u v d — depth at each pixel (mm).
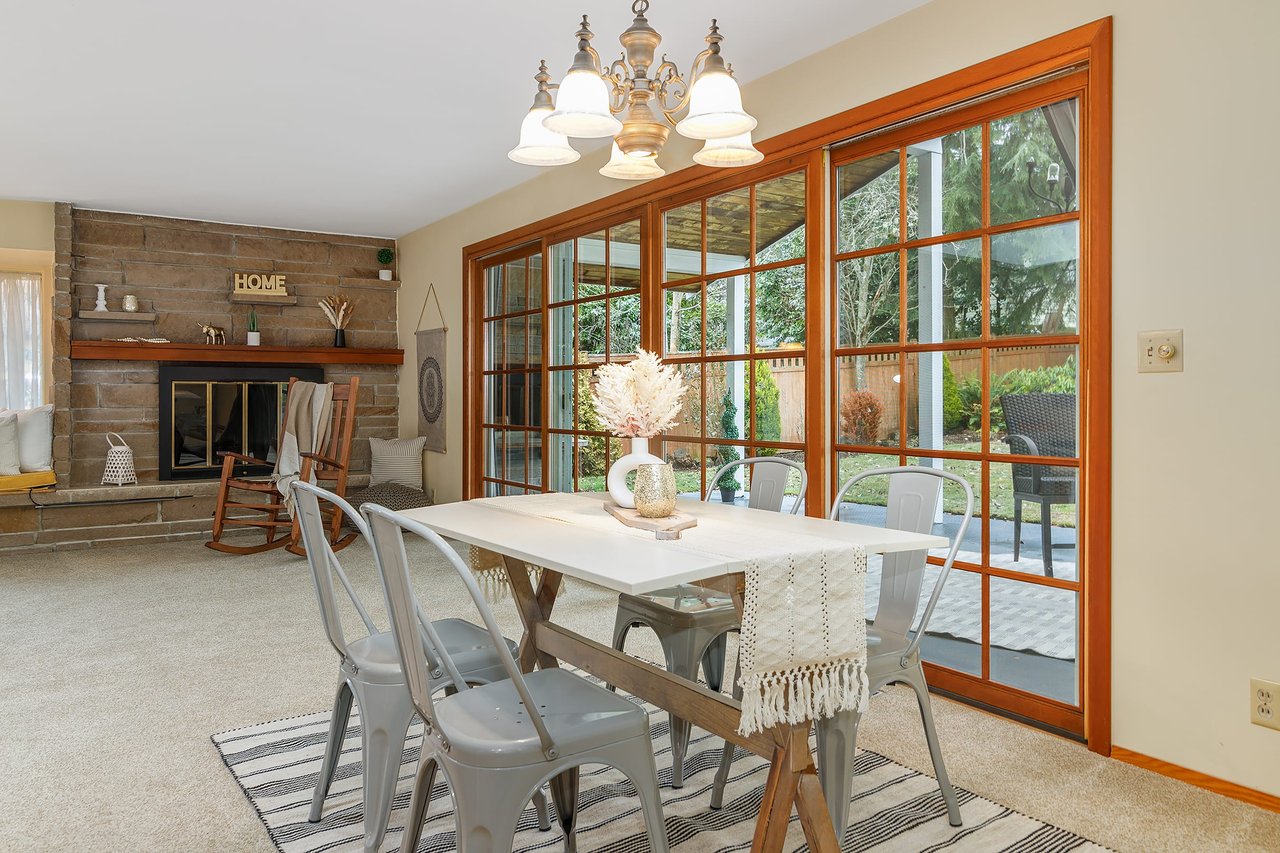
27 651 3576
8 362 7125
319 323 7203
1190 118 2316
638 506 2229
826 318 3461
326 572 2010
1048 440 2732
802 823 1663
